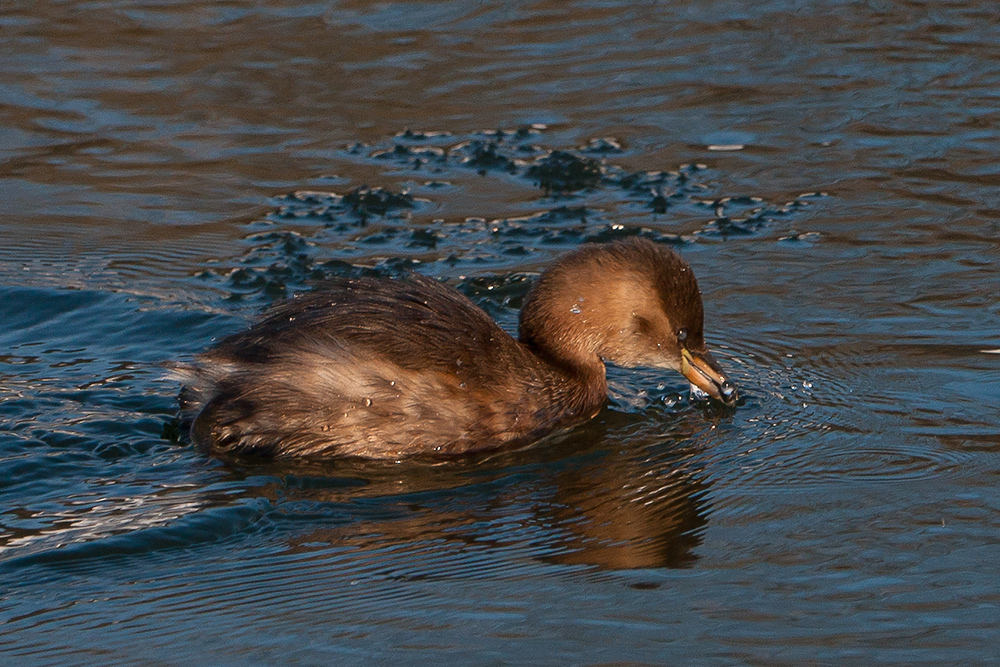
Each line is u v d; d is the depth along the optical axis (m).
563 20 22.31
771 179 17.22
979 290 14.05
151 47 21.16
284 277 14.94
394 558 9.45
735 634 8.35
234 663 8.11
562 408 11.79
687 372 12.22
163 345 13.31
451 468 10.98
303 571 9.25
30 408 11.70
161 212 16.64
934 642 8.19
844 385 12.26
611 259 12.15
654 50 21.20
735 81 20.09
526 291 14.64
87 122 18.98
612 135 18.59
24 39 21.30
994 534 9.51
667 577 9.11
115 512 9.94
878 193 16.67
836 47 21.06
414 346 11.10
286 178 17.53
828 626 8.41
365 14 22.47
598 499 10.41
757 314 13.78
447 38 21.69
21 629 8.50
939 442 11.10
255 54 21.03
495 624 8.52
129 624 8.58
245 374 10.98
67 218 16.45
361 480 10.70
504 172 17.67
